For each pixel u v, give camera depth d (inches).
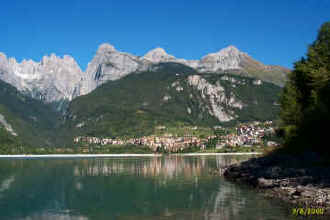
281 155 3558.1
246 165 3417.8
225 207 1859.0
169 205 2006.6
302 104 3966.5
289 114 4074.8
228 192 2368.4
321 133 3193.9
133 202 2145.7
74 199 2294.5
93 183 3196.4
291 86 4303.6
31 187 2923.2
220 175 3654.0
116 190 2706.7
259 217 1583.4
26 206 2057.1
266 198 2018.9
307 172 2402.8
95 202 2170.3
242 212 1708.9
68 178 3673.7
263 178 2541.8
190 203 2041.1
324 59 3513.8
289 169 2618.1
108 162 7465.6
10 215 1819.6
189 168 5032.0
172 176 3735.2
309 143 3427.7
